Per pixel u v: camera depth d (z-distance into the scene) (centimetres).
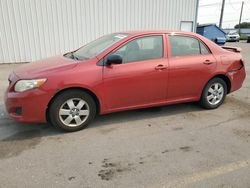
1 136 369
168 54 433
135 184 264
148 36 423
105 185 261
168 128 407
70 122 381
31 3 1000
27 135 373
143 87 414
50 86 353
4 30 985
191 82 456
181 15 1373
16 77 371
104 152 328
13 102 355
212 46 480
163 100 444
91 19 1132
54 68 368
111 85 390
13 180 268
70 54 463
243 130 403
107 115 455
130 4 1204
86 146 343
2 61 1014
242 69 516
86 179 271
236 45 2641
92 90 378
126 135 379
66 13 1074
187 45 455
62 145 345
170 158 315
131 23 1234
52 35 1073
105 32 1181
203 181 271
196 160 312
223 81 495
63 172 283
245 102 545
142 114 464
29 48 1046
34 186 259
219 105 508
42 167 292
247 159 316
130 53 407
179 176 279
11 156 315
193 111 485
